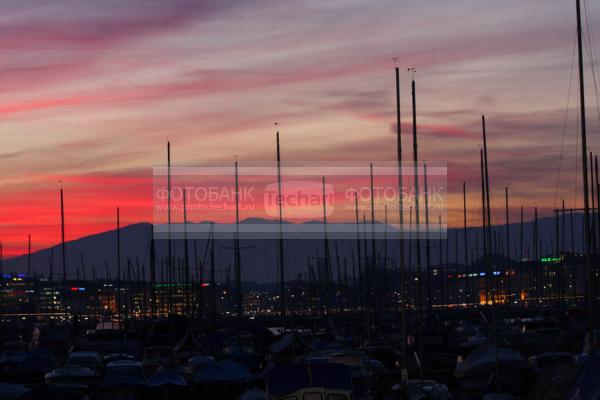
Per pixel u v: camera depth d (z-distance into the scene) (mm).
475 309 143875
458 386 61375
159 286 129125
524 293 167375
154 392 56781
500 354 58438
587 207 53875
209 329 110812
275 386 40531
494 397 51000
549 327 90250
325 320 122312
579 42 54875
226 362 59875
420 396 51062
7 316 161500
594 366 37219
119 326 97062
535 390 45438
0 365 76000
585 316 95938
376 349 74000
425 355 67312
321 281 150625
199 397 58500
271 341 95938
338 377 40562
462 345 78938
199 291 118750
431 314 101750
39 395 46844
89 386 61344
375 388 54438
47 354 74875
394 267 143000
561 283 151375
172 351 77938
